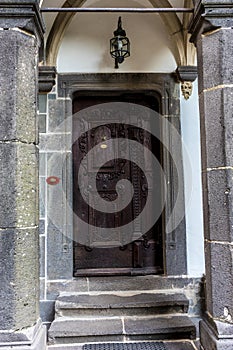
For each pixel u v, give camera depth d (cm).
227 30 221
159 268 378
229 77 219
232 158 216
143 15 376
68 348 277
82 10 237
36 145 223
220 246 216
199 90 242
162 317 310
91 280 362
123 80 369
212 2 219
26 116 215
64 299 323
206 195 228
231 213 213
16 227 205
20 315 203
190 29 252
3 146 208
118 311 313
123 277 371
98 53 371
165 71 372
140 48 374
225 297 212
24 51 217
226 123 216
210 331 219
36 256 219
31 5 213
